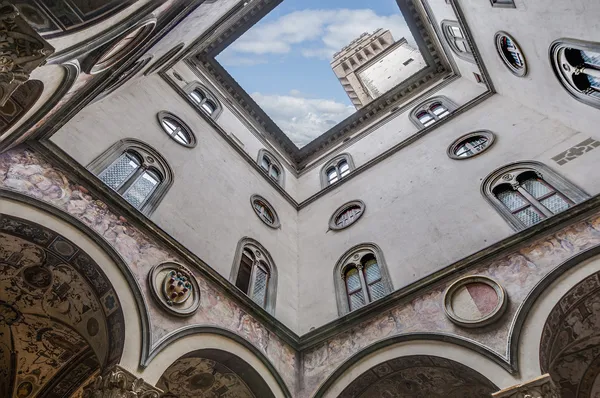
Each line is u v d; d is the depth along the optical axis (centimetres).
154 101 1298
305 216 1590
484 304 767
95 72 656
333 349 912
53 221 660
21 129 621
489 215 997
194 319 771
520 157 1095
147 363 635
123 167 973
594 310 713
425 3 1703
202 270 870
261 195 1473
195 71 1855
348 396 825
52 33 420
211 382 827
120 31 559
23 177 656
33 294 750
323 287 1162
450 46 1717
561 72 979
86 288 711
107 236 725
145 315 682
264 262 1195
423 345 773
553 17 881
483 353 693
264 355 848
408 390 840
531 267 762
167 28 835
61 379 861
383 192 1390
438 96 1788
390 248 1128
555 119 1134
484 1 1135
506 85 1349
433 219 1112
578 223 764
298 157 2145
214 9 1102
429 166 1342
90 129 941
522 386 609
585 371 785
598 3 731
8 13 361
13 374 843
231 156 1491
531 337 664
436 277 877
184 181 1119
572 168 953
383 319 888
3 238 661
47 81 541
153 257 785
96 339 701
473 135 1334
